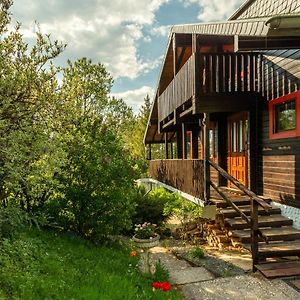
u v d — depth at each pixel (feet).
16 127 17.49
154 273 20.61
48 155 18.60
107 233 25.55
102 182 25.31
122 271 20.21
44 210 24.89
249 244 24.62
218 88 30.01
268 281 19.71
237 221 25.82
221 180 38.88
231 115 37.78
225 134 39.50
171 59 45.39
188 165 34.68
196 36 29.58
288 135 26.32
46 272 16.58
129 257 23.80
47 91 19.48
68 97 21.30
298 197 25.08
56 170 19.66
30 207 24.94
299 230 24.32
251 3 32.78
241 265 23.43
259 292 18.30
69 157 25.17
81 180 25.53
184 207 37.40
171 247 30.60
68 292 14.87
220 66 30.14
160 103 52.06
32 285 14.39
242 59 30.40
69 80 22.47
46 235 23.24
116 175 25.79
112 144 26.61
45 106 19.43
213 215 26.61
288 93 26.40
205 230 32.86
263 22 17.56
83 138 25.59
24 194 22.02
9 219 18.01
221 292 18.56
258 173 31.32
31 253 17.98
